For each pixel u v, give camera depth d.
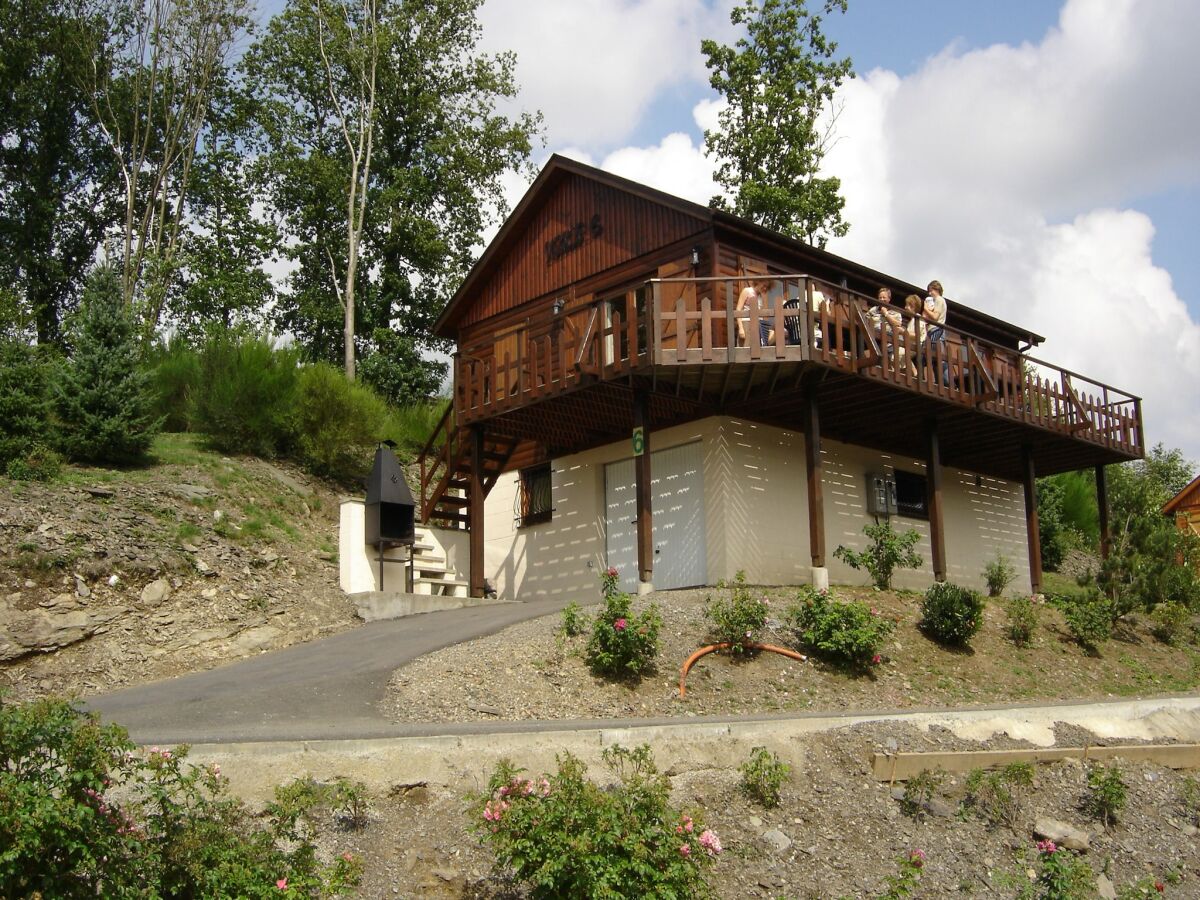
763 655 14.91
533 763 9.82
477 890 8.31
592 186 21.73
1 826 6.37
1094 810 11.36
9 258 34.44
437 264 36.25
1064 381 22.53
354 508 19.31
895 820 10.46
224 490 21.27
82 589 16.27
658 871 7.97
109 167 36.72
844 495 21.41
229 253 36.22
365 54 35.09
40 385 20.59
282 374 24.61
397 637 16.33
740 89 34.25
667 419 20.14
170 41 34.75
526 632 15.34
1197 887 10.51
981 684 15.75
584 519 21.80
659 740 10.55
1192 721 14.45
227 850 7.37
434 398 33.16
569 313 18.69
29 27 34.47
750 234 19.25
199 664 16.16
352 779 9.18
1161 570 21.70
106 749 7.02
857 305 17.80
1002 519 25.61
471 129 37.34
